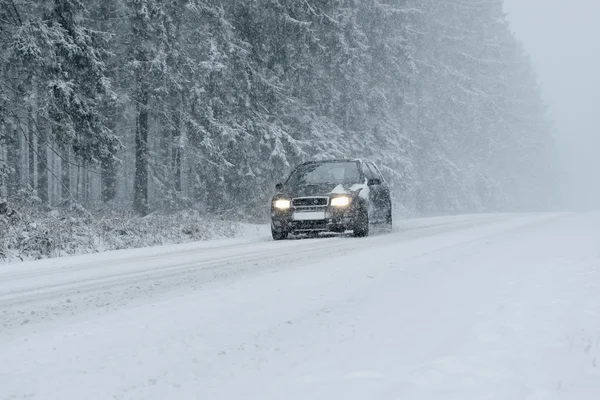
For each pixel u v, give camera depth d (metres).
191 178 31.33
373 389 3.80
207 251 14.98
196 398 3.76
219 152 28.55
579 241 14.61
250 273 10.27
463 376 4.06
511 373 4.13
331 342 5.20
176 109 28.80
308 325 5.94
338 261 11.58
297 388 3.88
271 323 6.09
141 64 26.56
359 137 40.53
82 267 12.09
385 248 14.04
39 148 30.66
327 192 18.19
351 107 39.84
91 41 22.97
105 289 8.91
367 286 8.34
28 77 22.47
